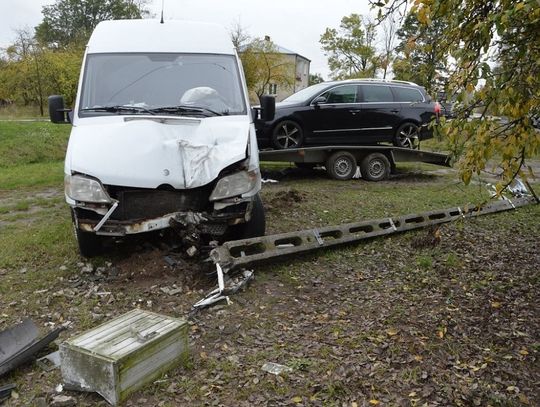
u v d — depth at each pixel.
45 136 18.36
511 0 2.89
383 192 10.61
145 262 5.54
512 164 3.56
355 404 3.28
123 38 6.47
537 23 2.96
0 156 16.09
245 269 5.43
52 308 4.72
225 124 5.71
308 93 12.16
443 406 3.27
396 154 12.49
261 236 6.02
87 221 5.11
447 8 3.10
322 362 3.75
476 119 3.41
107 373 3.20
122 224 5.05
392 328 4.32
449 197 9.97
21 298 4.94
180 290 5.02
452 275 5.63
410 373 3.63
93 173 5.00
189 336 4.15
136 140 5.25
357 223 6.73
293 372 3.62
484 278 5.56
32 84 29.58
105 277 5.39
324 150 12.00
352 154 12.21
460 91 3.24
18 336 3.93
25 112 30.05
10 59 31.62
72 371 3.35
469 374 3.67
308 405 3.26
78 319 4.50
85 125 5.64
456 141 3.55
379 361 3.78
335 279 5.48
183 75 6.25
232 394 3.38
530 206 8.91
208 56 6.47
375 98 12.35
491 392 3.42
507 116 3.30
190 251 5.26
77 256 6.02
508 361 3.86
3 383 3.50
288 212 8.40
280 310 4.68
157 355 3.48
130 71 6.20
